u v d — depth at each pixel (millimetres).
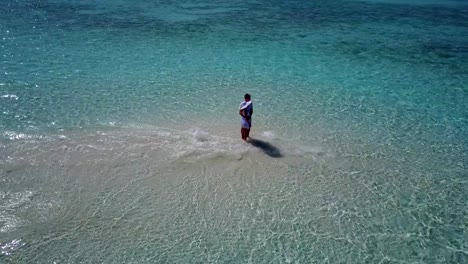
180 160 13391
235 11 43406
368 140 15703
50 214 10625
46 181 11977
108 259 9289
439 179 13219
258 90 20531
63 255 9336
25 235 9844
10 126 15070
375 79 23266
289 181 12648
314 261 9516
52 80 20312
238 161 13539
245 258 9500
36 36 28953
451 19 42562
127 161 13203
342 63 26141
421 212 11492
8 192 11367
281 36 32688
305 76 23219
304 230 10539
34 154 13273
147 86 20219
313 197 11930
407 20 41438
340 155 14414
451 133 16672
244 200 11625
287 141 15195
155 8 43156
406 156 14633
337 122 17188
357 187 12555
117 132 15102
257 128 16109
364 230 10648
